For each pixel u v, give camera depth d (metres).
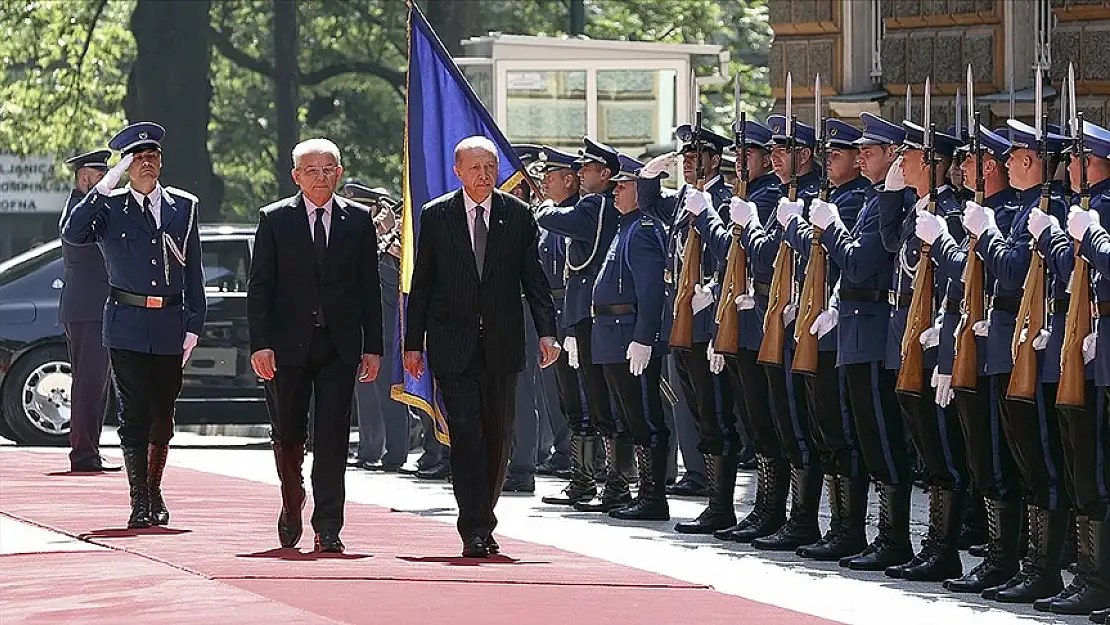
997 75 29.62
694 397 22.69
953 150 19.47
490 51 39.81
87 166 28.12
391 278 29.55
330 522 19.47
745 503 25.81
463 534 19.38
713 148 23.30
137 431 21.77
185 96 58.38
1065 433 17.53
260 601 16.38
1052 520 17.94
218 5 74.06
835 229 19.94
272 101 77.38
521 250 19.39
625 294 23.73
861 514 20.56
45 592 17.08
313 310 19.50
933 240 18.59
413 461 31.23
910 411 19.28
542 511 24.80
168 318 22.30
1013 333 17.94
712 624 15.82
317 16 74.81
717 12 70.94
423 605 16.31
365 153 77.19
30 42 68.75
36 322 32.69
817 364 20.30
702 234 22.00
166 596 16.67
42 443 32.69
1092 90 28.08
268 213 19.61
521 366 19.41
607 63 39.50
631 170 23.88
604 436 24.66
